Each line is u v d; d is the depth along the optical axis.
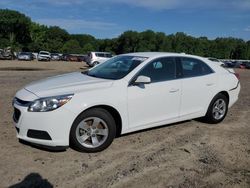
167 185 4.47
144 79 5.79
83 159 5.18
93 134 5.43
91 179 4.55
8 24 108.88
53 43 121.06
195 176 4.77
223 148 5.95
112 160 5.20
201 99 6.99
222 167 5.12
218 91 7.29
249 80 20.73
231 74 7.77
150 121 6.14
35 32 116.56
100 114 5.42
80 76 6.23
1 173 4.62
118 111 5.64
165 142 6.09
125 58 6.65
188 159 5.37
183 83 6.60
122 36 125.25
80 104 5.22
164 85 6.27
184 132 6.73
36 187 4.30
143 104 5.95
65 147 5.23
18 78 16.23
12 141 5.82
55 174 4.66
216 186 4.50
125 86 5.76
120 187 4.37
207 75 7.15
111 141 5.60
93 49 132.12
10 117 7.36
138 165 5.05
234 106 9.69
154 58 6.36
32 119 5.09
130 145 5.86
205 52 120.94
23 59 56.88
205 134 6.67
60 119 5.09
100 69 6.55
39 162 5.02
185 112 6.73
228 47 122.44
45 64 40.31
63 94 5.19
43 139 5.12
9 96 9.97
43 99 5.11
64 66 36.31
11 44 103.88
